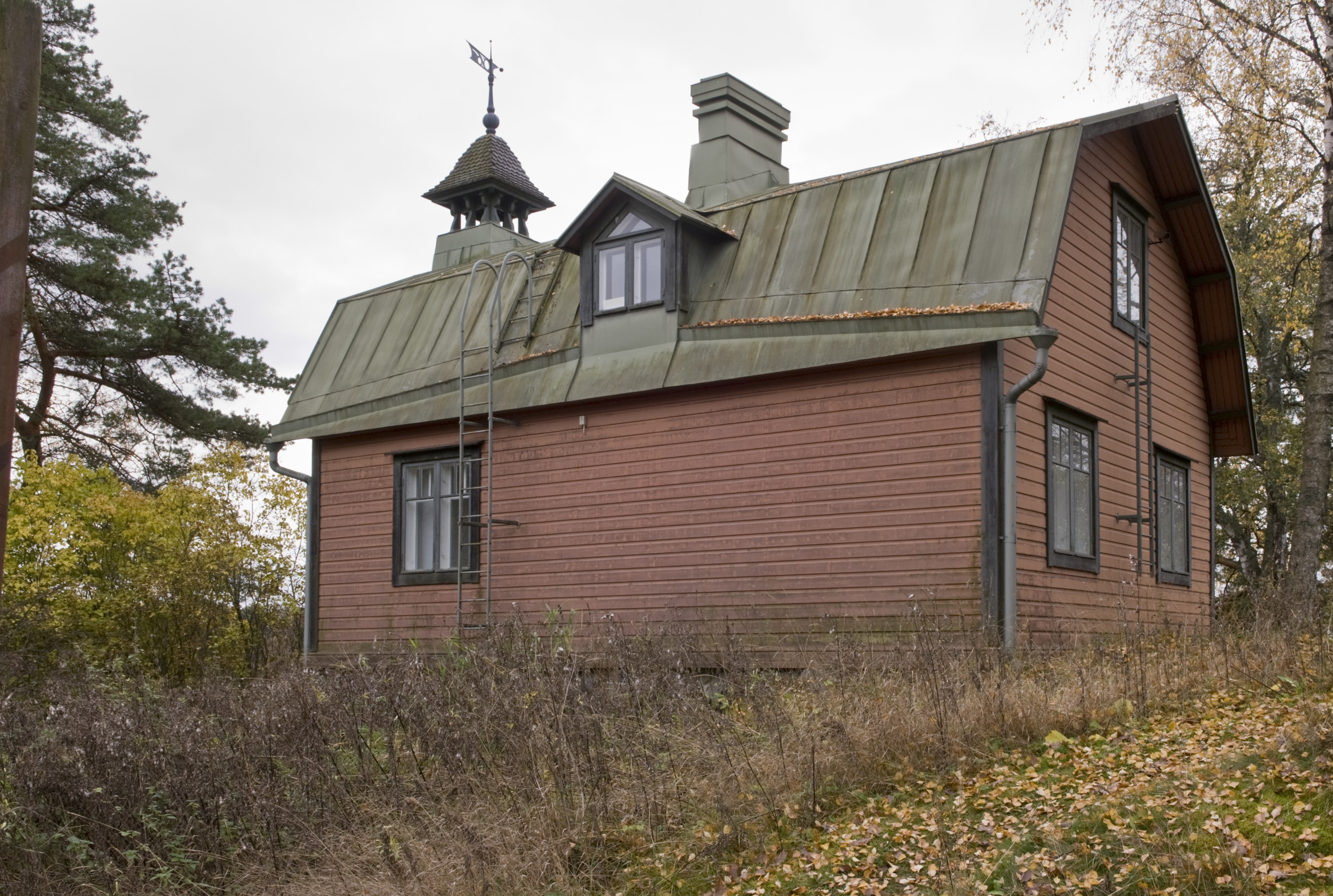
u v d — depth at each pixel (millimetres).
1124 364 14617
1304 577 13961
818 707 8656
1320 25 16797
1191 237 16266
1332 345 14516
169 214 26250
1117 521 14133
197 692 12180
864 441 12430
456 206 22281
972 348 11836
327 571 17422
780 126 17219
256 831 8672
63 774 9109
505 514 15242
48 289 25266
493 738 9039
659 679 9867
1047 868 5902
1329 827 5844
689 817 7680
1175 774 6949
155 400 26391
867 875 6453
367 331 18469
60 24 25844
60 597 19578
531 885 7137
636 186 14320
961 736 8094
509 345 15922
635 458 14141
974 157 13062
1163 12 17234
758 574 12977
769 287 13656
